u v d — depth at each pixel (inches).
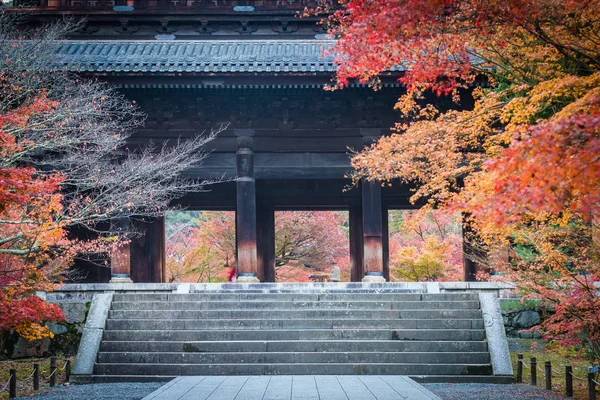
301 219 1603.1
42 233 660.1
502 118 544.4
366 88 1023.6
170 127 1089.4
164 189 863.1
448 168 611.2
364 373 708.0
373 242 1056.8
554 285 679.7
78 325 864.9
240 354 727.7
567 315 655.1
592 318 609.3
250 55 1065.5
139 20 1153.4
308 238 1632.6
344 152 1095.0
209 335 765.3
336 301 836.6
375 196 1064.8
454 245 1448.1
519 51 564.7
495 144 664.4
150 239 1238.3
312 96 1065.5
